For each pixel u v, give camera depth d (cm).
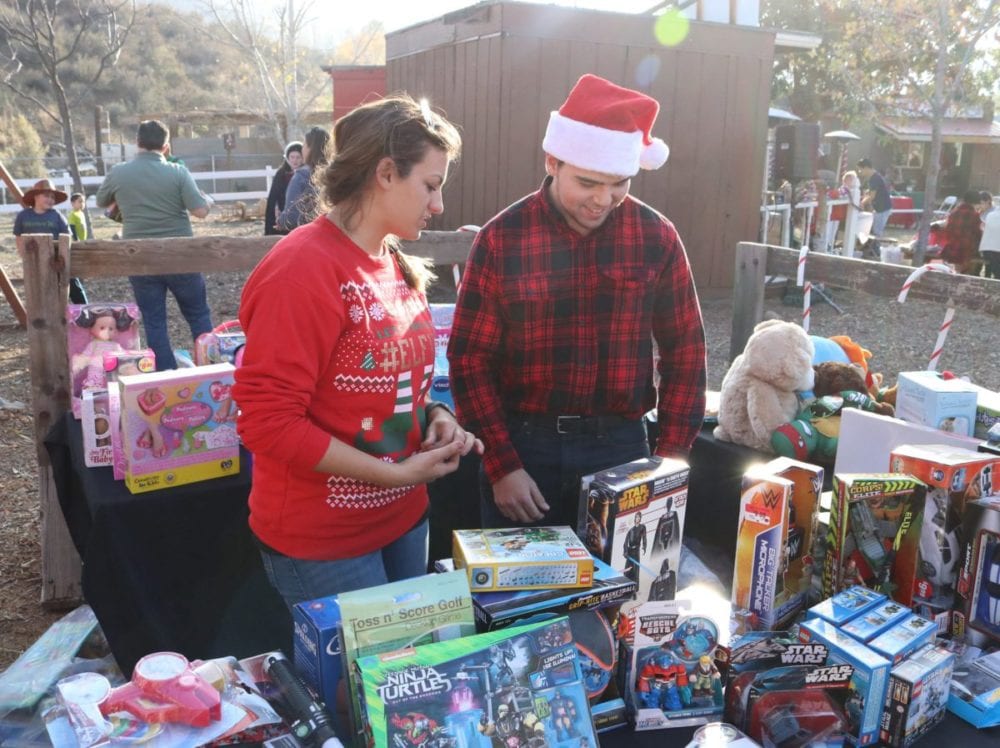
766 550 157
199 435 230
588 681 135
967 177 2441
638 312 196
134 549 224
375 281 152
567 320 194
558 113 185
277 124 1967
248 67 2695
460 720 112
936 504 161
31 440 504
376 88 1288
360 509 160
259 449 142
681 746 135
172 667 121
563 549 142
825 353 317
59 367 305
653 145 196
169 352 511
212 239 318
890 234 1731
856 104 1934
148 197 525
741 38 841
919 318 828
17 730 159
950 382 250
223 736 114
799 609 167
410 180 146
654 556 164
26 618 316
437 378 268
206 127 3669
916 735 137
